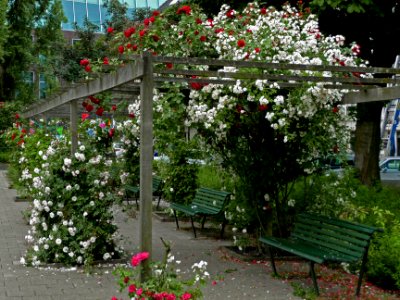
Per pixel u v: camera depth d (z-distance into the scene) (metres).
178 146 9.81
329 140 8.05
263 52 7.05
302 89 6.91
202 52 7.67
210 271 7.25
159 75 7.30
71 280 6.66
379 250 6.76
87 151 7.93
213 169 9.89
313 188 8.65
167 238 9.68
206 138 8.28
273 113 6.81
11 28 36.44
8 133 17.83
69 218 7.55
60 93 9.68
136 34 7.57
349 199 8.82
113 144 8.95
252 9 8.16
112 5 27.31
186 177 11.57
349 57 7.74
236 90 6.73
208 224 11.23
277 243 6.82
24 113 16.97
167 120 7.91
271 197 8.36
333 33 11.59
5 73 36.75
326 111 7.53
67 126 13.85
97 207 7.53
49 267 7.25
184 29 7.61
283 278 6.93
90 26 27.80
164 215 11.99
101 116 9.34
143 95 5.73
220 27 7.74
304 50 7.38
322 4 10.21
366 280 6.90
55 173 7.65
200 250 8.65
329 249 6.45
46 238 7.51
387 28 11.48
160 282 4.62
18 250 8.24
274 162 8.16
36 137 13.08
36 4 38.06
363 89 7.06
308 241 6.87
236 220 8.97
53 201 7.53
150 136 5.78
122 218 11.76
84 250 7.32
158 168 12.62
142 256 4.63
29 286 6.36
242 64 5.97
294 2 11.27
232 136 8.10
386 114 31.14
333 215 8.49
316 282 6.13
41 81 41.12
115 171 7.95
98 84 7.20
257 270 7.36
